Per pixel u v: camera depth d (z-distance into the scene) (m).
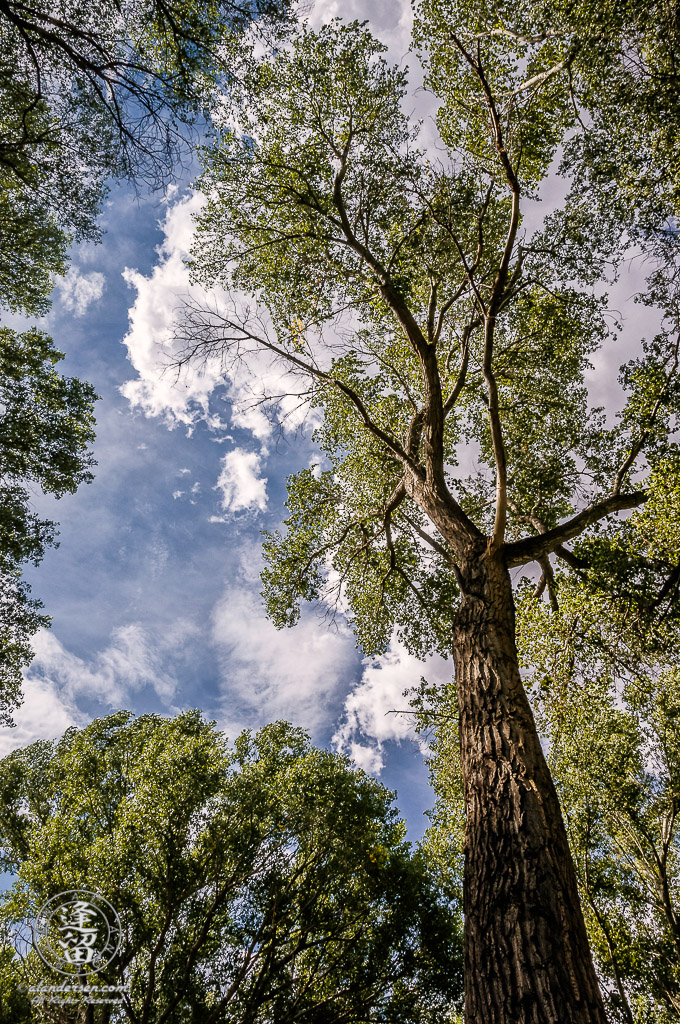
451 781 9.00
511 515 8.86
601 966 12.54
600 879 13.18
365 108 7.55
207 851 8.09
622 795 12.05
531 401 9.11
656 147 5.42
